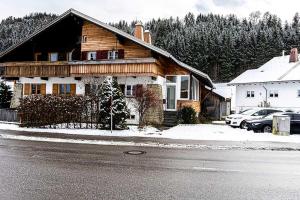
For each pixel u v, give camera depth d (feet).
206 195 23.24
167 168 32.73
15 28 344.69
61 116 73.15
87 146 48.62
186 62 268.62
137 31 109.40
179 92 95.66
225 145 51.24
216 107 139.54
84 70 90.89
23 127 74.43
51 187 24.73
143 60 85.05
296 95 128.06
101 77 89.97
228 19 380.37
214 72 271.08
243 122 84.99
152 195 23.03
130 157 39.19
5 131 67.10
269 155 42.98
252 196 23.17
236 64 266.36
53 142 52.75
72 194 22.99
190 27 341.62
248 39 273.95
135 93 80.33
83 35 97.81
